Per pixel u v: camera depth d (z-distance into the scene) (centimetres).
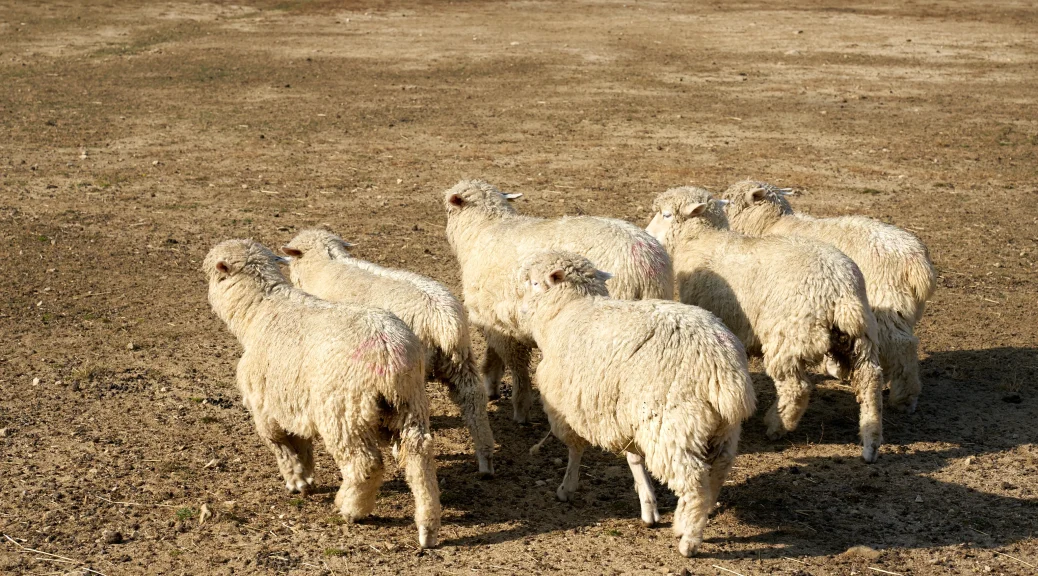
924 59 2864
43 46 3070
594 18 3638
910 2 3941
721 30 3381
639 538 642
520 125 2139
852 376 763
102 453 761
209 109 2286
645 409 594
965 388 895
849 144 1944
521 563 609
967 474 730
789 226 904
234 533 647
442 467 760
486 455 739
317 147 1950
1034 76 2616
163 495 697
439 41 3216
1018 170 1736
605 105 2328
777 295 753
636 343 605
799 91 2470
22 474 722
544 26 3475
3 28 3316
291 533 649
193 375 926
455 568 603
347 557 616
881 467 746
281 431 686
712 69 2762
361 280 777
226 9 3778
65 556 616
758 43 3147
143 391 887
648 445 598
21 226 1415
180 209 1528
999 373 922
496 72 2756
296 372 634
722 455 606
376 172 1766
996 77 2612
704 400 587
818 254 756
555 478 740
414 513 680
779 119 2173
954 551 622
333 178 1723
